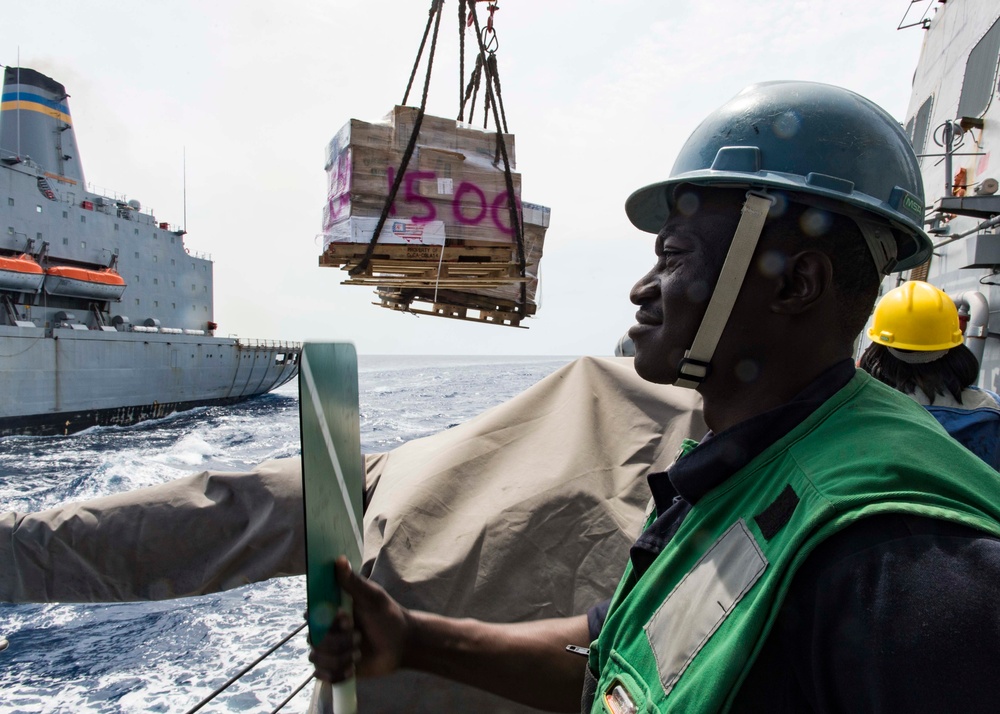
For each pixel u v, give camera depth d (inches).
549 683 47.9
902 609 22.4
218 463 1009.5
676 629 29.9
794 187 32.7
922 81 320.8
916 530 24.0
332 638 37.2
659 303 37.7
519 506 99.1
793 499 28.0
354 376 44.4
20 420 1157.7
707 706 25.9
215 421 1459.2
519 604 93.9
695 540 32.6
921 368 104.9
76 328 1304.1
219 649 327.9
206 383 1592.0
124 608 390.6
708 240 35.7
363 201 118.9
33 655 336.2
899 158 36.5
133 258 1498.5
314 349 34.3
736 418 35.7
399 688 90.3
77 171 1403.8
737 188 35.6
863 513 24.5
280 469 112.1
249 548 106.7
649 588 33.5
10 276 1159.6
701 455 34.3
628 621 34.0
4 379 1128.8
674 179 36.8
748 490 31.6
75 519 108.3
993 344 215.0
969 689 20.8
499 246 129.0
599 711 33.0
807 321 34.1
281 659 309.1
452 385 2662.4
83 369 1254.9
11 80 1328.7
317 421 34.3
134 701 286.2
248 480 110.0
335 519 37.7
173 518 108.6
